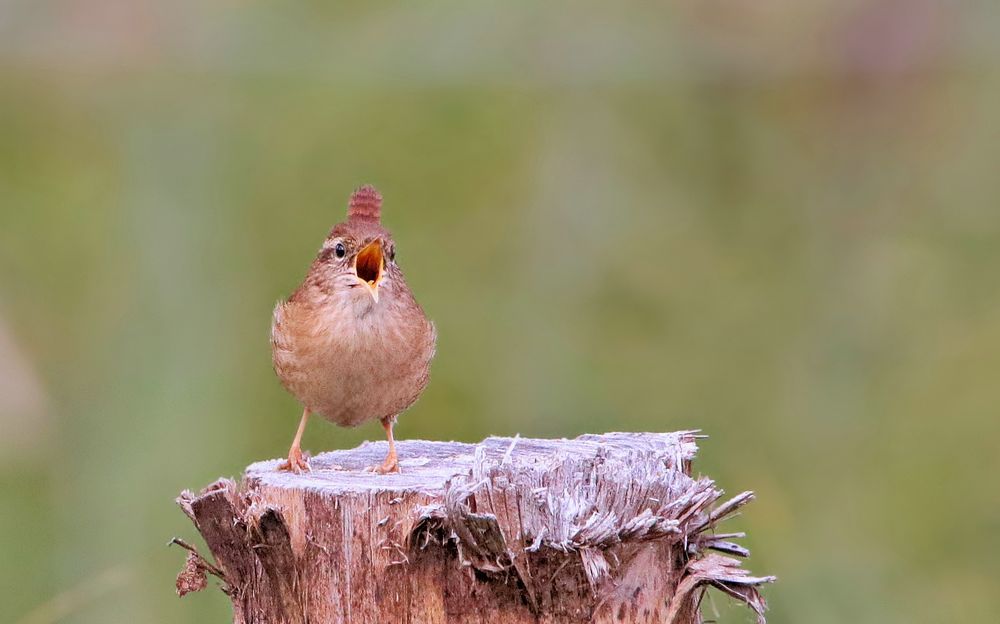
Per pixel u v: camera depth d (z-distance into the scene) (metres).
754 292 14.59
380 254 6.69
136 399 12.09
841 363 13.95
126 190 14.35
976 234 15.50
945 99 16.28
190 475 11.35
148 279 13.23
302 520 5.65
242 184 14.29
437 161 14.62
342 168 14.44
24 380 12.36
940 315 14.59
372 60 14.98
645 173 15.17
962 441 12.95
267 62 15.05
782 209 15.59
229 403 12.05
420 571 5.50
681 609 5.78
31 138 15.00
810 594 10.95
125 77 15.15
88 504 10.96
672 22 15.65
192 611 9.73
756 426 13.12
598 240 14.37
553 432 12.30
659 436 6.43
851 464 12.75
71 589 9.89
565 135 14.96
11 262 13.97
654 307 14.00
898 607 11.23
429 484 5.65
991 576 11.75
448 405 12.29
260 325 12.87
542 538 5.36
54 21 15.13
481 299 13.52
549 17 15.27
